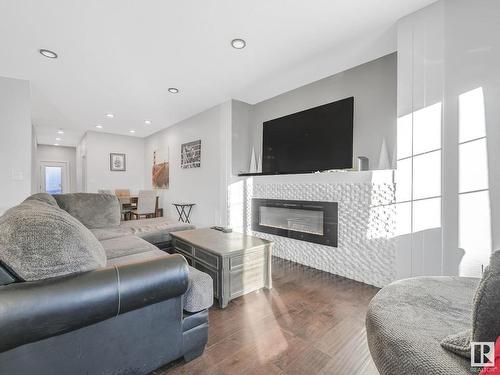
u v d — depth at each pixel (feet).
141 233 8.80
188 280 4.00
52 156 27.91
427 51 6.31
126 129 20.35
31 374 2.86
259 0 6.12
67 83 10.89
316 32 7.43
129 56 8.71
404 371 2.15
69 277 3.00
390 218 7.55
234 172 13.38
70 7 6.27
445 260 6.02
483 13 5.56
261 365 4.36
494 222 5.41
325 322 5.74
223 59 8.98
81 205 9.17
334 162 9.73
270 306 6.48
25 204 4.26
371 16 6.72
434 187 6.18
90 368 3.27
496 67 5.41
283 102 12.43
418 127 6.44
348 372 4.21
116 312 3.26
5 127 9.96
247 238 7.95
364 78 9.36
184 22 6.93
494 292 1.77
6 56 8.59
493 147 5.42
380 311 2.91
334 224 9.00
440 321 2.63
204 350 4.72
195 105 14.25
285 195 10.76
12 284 2.72
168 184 19.58
